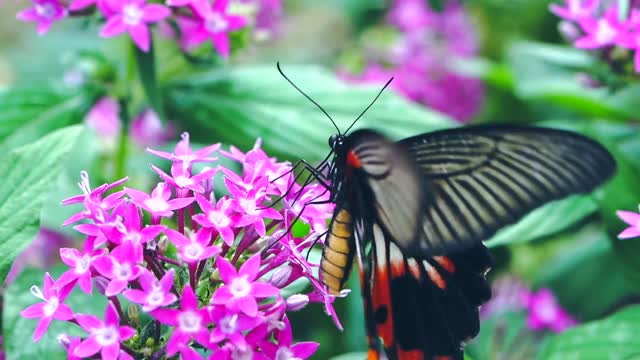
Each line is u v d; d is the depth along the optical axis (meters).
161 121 0.50
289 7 0.82
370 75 0.69
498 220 0.39
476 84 0.68
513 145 0.39
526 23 0.70
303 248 0.41
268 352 0.39
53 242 0.56
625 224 0.48
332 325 0.53
